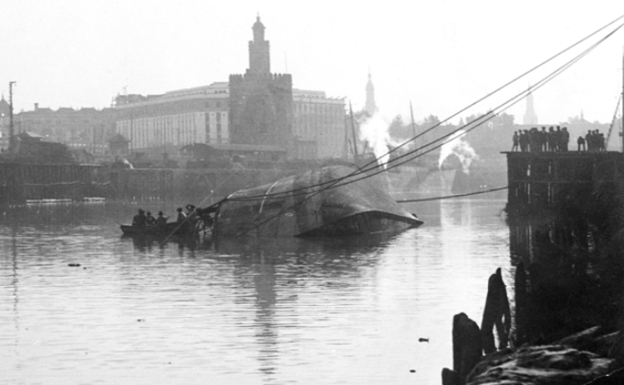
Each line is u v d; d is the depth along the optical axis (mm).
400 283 33875
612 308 22781
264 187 62969
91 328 25328
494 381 12523
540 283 26828
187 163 154750
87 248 52344
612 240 33062
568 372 12688
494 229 63688
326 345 22641
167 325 25609
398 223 64125
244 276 37062
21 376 19984
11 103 141875
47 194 131375
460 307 28047
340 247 50281
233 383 19172
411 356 21359
